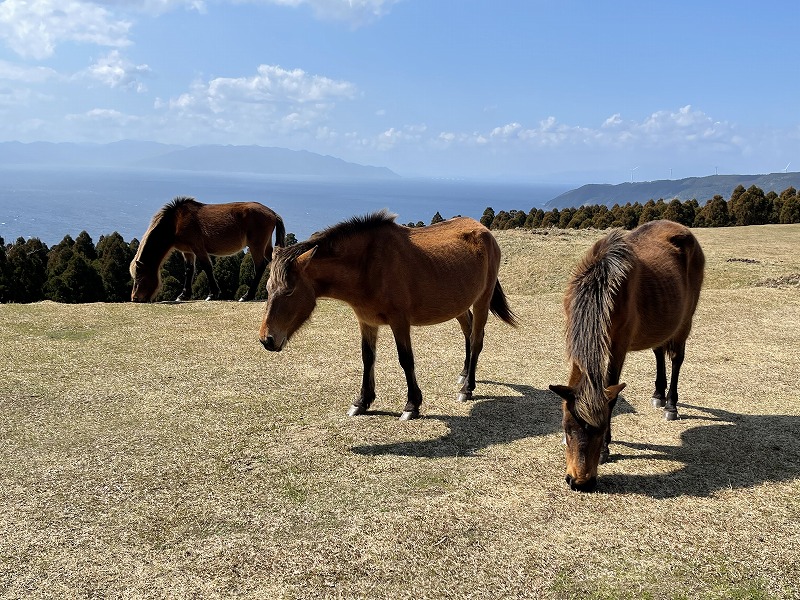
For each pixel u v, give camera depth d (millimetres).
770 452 4438
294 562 3055
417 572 2980
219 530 3373
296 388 6012
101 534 3318
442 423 5129
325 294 5043
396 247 5113
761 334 8289
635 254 4371
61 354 7031
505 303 6457
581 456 3645
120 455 4371
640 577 2938
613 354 4215
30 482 3928
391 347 7754
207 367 6668
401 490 3873
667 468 4184
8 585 2859
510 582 2902
